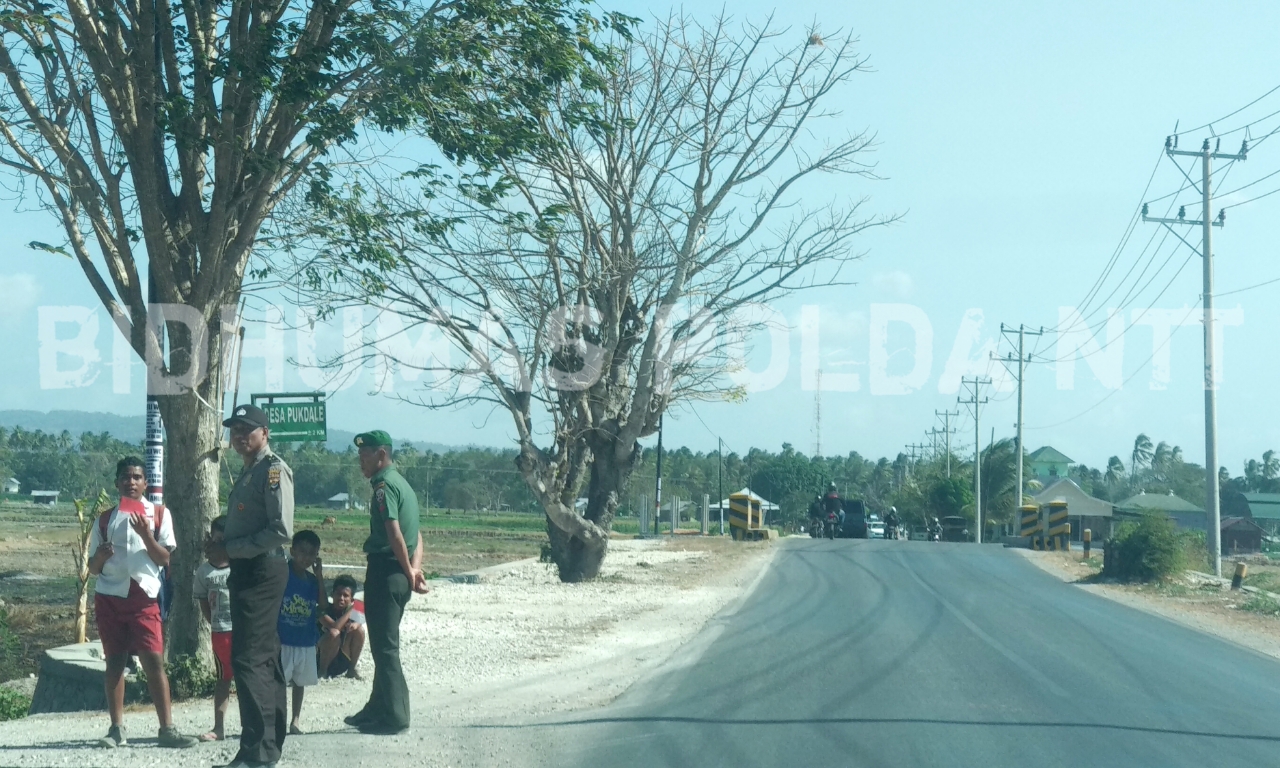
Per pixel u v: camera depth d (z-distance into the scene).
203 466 10.45
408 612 16.11
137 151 10.04
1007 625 15.47
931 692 10.08
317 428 12.84
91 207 10.39
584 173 19.73
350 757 7.27
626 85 19.75
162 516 7.75
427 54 10.84
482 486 95.06
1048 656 12.59
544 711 9.10
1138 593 21.94
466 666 11.59
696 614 16.42
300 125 10.92
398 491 8.02
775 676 10.90
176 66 10.45
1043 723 8.78
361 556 36.06
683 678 10.79
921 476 90.50
